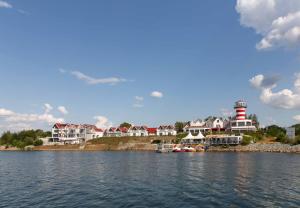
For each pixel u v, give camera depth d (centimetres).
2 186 4497
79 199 3512
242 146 14312
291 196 3538
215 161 8375
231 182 4553
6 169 7100
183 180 4838
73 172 6266
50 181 4988
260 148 13775
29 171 6612
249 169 6219
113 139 19362
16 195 3791
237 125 17475
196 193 3762
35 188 4294
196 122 19788
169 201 3356
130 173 5894
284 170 6019
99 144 18812
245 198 3453
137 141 18325
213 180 4772
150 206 3155
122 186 4353
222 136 15112
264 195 3600
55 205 3238
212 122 19338
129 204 3247
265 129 17662
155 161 8750
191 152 13912
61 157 11619
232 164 7381
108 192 3906
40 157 11881
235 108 17912
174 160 9006
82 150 18375
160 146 15188
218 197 3519
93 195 3731
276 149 13338
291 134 14638
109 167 7156
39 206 3203
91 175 5697
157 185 4394
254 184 4353
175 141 17050
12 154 14850
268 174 5422
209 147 14825
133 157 10819
